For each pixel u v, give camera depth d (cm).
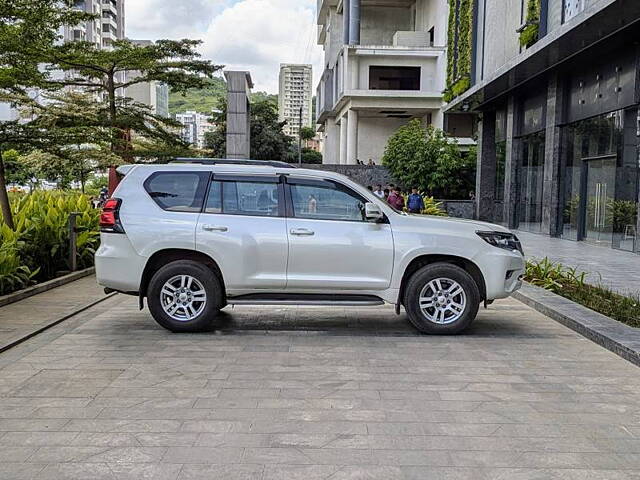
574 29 1557
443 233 754
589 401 524
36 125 1325
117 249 747
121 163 1652
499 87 2366
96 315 857
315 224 752
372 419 479
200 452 418
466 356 662
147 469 393
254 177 770
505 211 2678
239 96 2547
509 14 2361
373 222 757
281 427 461
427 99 4484
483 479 383
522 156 2578
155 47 1822
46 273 1147
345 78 4506
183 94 1964
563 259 1532
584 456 416
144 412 490
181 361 633
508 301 994
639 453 421
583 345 712
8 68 1262
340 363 632
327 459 408
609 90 1812
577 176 2044
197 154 1998
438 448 427
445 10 4359
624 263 1459
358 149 5019
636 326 771
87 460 406
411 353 673
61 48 1627
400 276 749
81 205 1438
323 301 749
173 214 754
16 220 1163
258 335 751
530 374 599
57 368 606
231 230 747
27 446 428
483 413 493
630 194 1706
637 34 1605
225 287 751
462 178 3288
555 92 2123
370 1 5309
